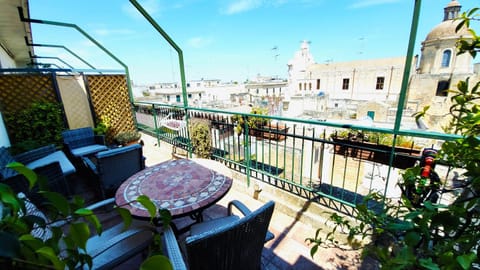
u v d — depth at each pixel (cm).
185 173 175
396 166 227
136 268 159
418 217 74
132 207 132
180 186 154
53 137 392
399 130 142
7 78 362
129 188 154
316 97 2134
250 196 251
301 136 209
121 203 136
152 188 153
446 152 84
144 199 67
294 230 194
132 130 538
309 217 197
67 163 273
